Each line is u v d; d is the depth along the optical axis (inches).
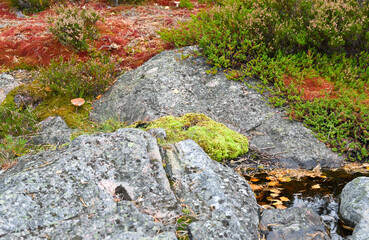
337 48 204.8
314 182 133.9
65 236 82.4
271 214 105.9
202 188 105.7
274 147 156.4
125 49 255.6
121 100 196.9
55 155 112.4
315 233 98.0
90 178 99.7
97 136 120.3
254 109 177.9
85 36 251.8
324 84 188.4
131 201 95.8
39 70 233.8
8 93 209.2
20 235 81.6
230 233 88.4
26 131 177.2
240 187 115.1
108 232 83.3
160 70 212.8
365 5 208.4
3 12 343.6
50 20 262.7
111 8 343.9
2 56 255.3
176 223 90.7
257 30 210.5
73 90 205.6
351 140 156.0
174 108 184.7
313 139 157.5
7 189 92.2
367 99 174.9
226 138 156.0
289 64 195.9
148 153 113.8
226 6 245.3
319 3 221.0
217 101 186.5
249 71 201.9
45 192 93.4
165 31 251.8
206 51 213.6
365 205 102.9
